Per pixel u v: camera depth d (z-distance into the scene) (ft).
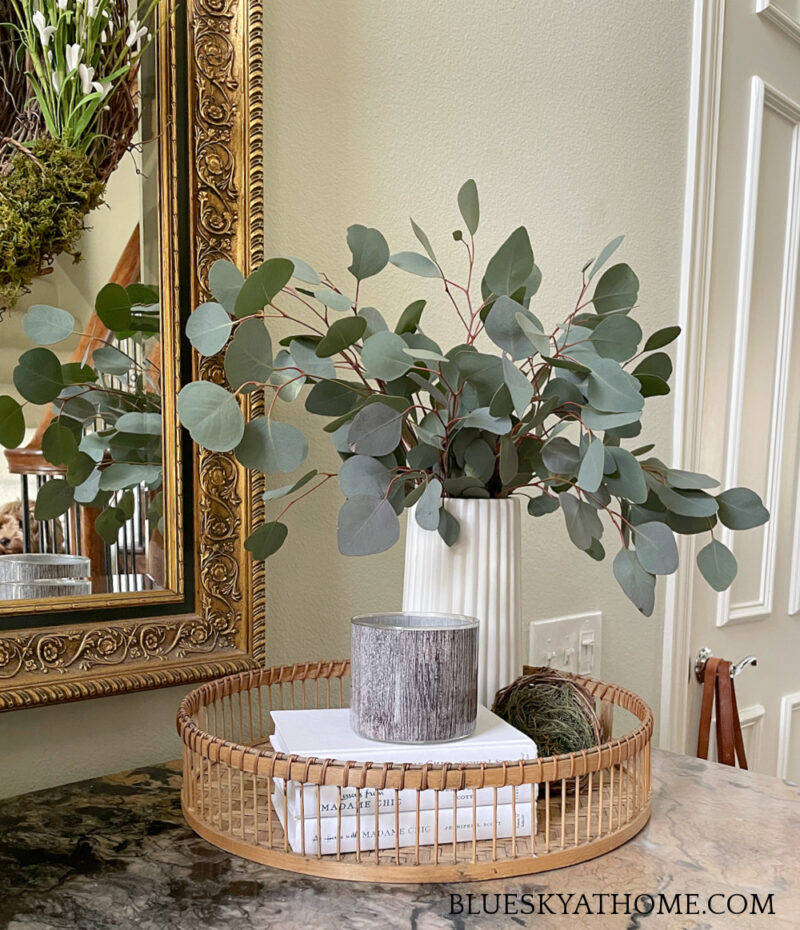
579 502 2.46
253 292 2.04
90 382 2.59
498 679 2.64
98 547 2.61
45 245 2.49
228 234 2.85
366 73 3.36
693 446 4.99
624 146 4.50
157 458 2.73
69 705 2.64
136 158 2.67
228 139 2.85
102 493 2.61
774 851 2.16
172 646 2.73
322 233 3.23
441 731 2.18
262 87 2.93
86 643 2.55
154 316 2.72
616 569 2.48
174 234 2.73
